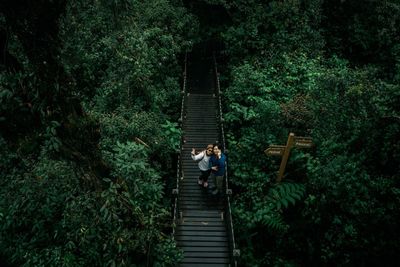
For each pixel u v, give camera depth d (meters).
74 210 7.47
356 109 10.30
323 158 10.61
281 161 11.62
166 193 11.67
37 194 8.23
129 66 12.28
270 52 15.88
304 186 11.23
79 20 10.89
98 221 7.25
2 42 5.94
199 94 16.56
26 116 6.30
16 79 6.02
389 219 9.72
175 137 12.77
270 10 16.20
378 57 17.06
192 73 18.20
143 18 13.91
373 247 9.99
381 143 9.84
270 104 12.98
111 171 7.60
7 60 6.05
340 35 18.27
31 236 8.93
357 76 11.20
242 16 16.73
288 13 15.98
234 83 15.32
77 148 6.81
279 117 12.64
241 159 12.31
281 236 11.16
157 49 14.02
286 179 11.80
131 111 11.91
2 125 6.35
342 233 10.05
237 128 14.39
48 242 8.58
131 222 7.66
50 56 5.98
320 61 16.11
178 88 15.20
